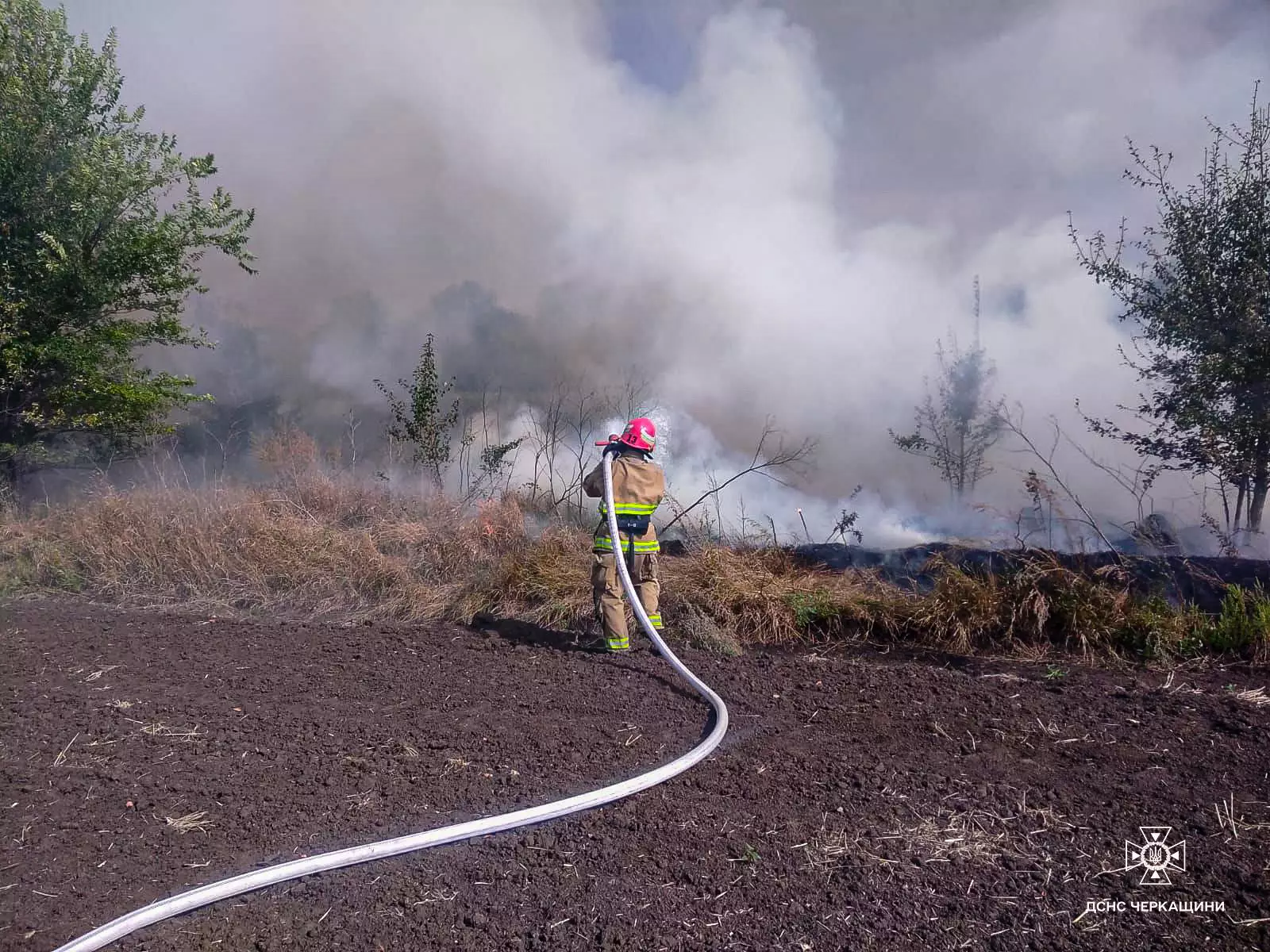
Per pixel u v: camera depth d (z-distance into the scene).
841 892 2.83
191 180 10.47
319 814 3.38
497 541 7.59
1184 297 8.03
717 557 6.71
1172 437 8.20
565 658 5.48
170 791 3.57
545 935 2.62
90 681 4.89
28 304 9.61
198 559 7.23
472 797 3.53
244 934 2.63
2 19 9.72
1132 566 6.12
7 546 7.68
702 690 4.71
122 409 10.20
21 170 9.73
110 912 2.72
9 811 3.38
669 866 3.00
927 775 3.70
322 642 5.85
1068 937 2.61
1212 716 4.33
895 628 6.02
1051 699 4.63
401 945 2.58
